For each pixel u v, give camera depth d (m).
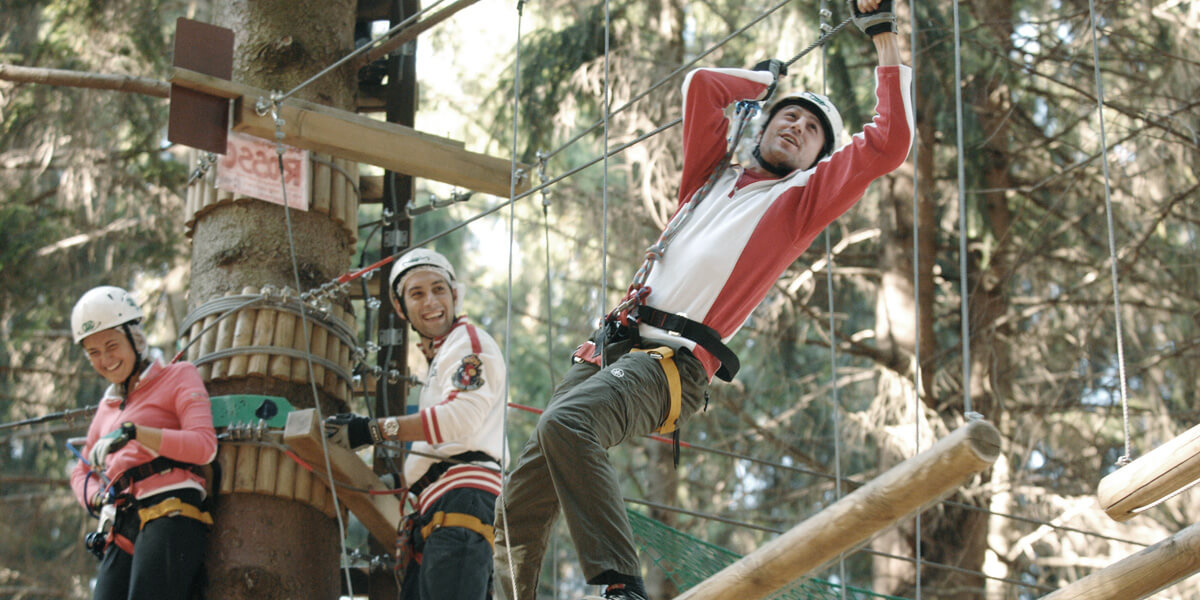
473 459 4.65
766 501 11.52
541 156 4.86
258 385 4.87
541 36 10.69
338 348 5.14
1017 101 9.69
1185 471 2.52
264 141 5.12
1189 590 9.03
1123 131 10.02
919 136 10.44
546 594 12.96
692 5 10.89
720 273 3.57
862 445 10.73
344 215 5.33
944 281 11.27
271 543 4.70
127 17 10.07
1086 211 9.91
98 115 10.14
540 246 11.94
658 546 4.89
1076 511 9.89
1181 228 10.73
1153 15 9.97
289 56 5.38
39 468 10.95
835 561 2.70
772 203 3.63
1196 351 10.09
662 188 10.21
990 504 10.26
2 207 10.08
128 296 4.82
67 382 10.63
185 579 4.55
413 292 4.91
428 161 4.93
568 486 3.23
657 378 3.42
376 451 5.56
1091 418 10.64
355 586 5.48
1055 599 2.76
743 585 2.74
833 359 3.26
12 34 10.54
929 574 10.34
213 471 4.74
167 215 10.71
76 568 10.30
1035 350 10.74
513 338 12.96
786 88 10.20
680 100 10.32
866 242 11.54
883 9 3.53
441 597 4.39
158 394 4.73
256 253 5.11
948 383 10.60
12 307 10.25
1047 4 10.84
